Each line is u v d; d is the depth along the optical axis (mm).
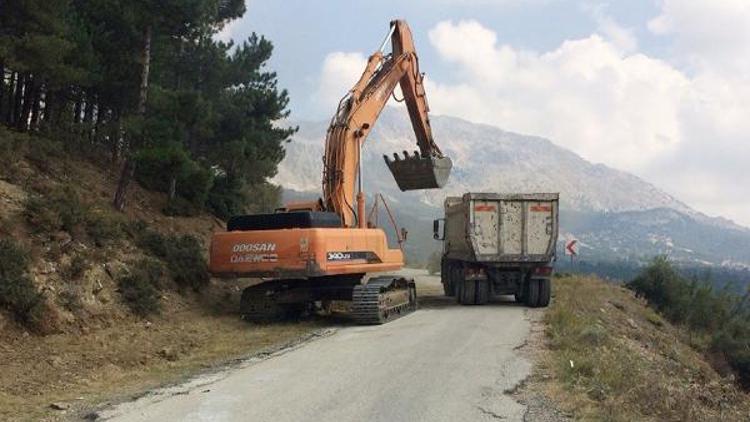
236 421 7000
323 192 16578
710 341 28688
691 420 7945
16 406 7789
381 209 18094
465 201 19828
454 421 7012
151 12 18359
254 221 15078
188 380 9211
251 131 24516
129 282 13750
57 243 12867
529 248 19531
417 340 12469
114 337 11711
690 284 35688
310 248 14172
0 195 13438
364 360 10445
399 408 7512
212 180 22875
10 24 16859
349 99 17250
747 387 24547
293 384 8750
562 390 8445
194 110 17719
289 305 16297
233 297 17578
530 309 18656
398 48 19859
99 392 8625
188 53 24766
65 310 11656
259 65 27281
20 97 21109
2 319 10367
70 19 18547
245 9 26703
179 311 14820
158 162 16938
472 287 19734
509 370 9656
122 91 21406
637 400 8078
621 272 74125
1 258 10953
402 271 41688
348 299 15672
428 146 20875
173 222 20625
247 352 11680
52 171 17734
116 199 18297
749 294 39000
